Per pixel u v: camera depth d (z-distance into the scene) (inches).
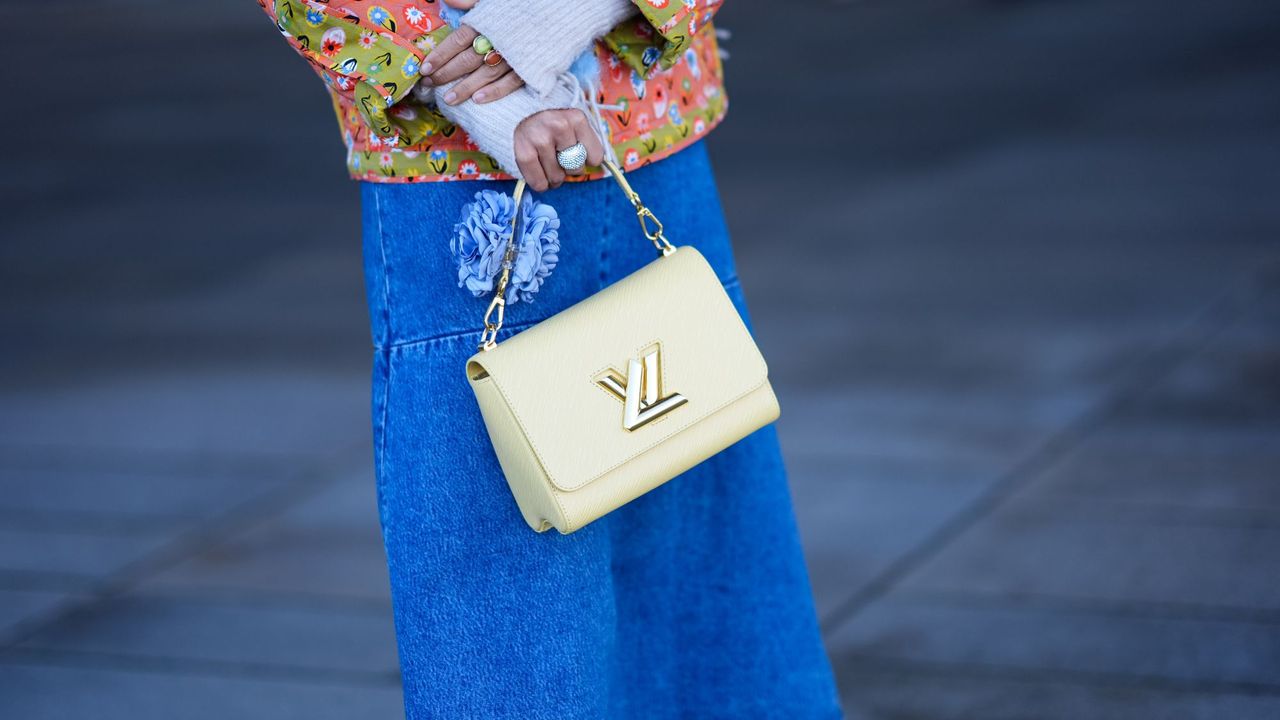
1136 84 757.3
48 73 1166.3
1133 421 309.1
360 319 446.9
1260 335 360.2
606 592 130.2
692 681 144.3
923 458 297.1
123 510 297.1
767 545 144.0
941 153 632.4
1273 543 242.2
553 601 126.1
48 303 492.4
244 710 208.8
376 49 113.7
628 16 118.0
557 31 113.4
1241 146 589.0
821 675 147.2
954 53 932.0
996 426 313.4
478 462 124.8
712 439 119.8
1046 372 347.6
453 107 116.0
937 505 272.1
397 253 125.0
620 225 129.6
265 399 369.7
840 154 645.9
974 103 745.0
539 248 119.5
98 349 429.7
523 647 125.8
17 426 358.3
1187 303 393.7
